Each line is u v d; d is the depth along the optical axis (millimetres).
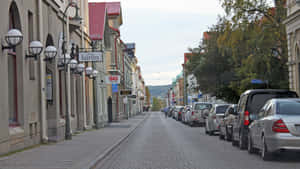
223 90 48562
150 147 19828
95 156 15031
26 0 18328
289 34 30125
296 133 12172
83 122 34000
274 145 12422
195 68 51250
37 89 19906
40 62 20156
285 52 33094
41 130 20375
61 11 25312
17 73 17406
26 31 18203
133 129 37406
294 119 12289
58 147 18703
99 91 44312
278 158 14016
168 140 24125
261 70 33125
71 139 24016
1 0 14703
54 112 23203
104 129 37406
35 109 19422
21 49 17453
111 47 55531
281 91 16688
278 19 32812
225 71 47875
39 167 11961
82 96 33875
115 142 21953
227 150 17391
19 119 17406
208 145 20047
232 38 31500
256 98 16750
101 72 46562
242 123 16922
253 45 31656
